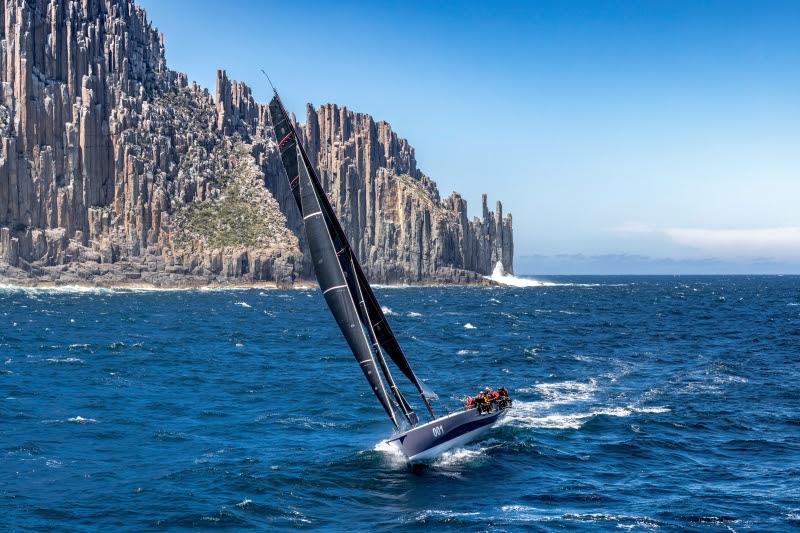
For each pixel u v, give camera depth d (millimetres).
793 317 137125
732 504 30281
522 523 28344
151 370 65125
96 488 31859
